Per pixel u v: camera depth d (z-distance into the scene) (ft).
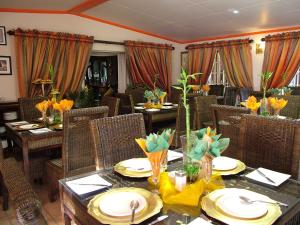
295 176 4.72
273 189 3.76
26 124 9.41
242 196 3.42
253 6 13.69
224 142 3.71
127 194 3.54
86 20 17.56
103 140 5.29
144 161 4.82
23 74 15.08
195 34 20.57
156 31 20.44
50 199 8.04
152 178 3.95
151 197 3.47
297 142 4.68
